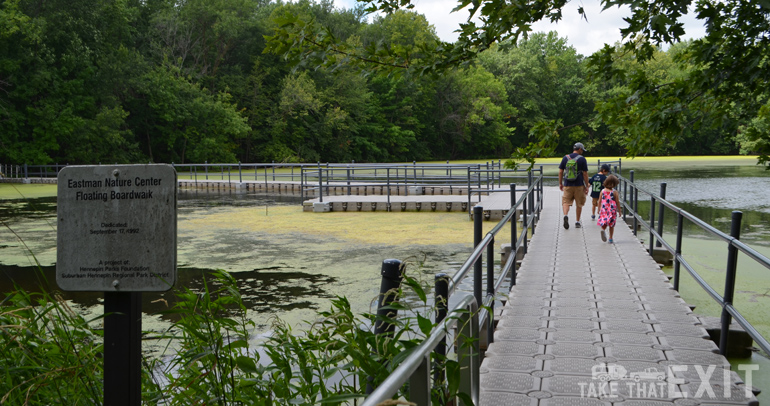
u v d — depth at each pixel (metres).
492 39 3.61
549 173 38.47
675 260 6.66
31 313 3.24
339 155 63.88
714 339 5.31
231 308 7.53
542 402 3.71
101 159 44.47
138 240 2.33
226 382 2.97
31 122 40.75
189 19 54.50
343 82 61.28
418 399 1.92
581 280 7.28
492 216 16.52
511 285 6.93
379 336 2.64
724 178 34.19
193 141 51.78
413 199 20.14
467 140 75.00
